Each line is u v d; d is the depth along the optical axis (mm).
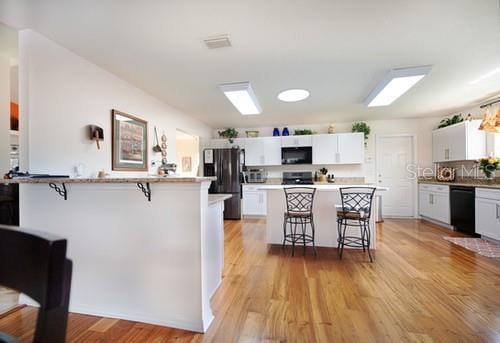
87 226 1923
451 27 2006
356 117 5371
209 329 1717
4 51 2658
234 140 6070
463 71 2912
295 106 4406
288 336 1620
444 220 4559
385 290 2213
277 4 1716
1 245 590
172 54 2438
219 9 1763
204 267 1785
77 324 1795
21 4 1692
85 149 2525
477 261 2893
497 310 1890
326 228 3535
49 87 2160
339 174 5848
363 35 2121
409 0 1688
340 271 2652
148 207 1817
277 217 3697
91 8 1748
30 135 2006
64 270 500
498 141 4051
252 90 3490
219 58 2527
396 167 5637
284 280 2449
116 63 2631
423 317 1807
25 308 1946
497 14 1834
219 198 2264
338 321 1770
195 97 3842
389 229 4523
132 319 1847
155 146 3789
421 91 3656
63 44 2238
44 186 1989
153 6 1727
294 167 6059
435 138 5281
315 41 2215
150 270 1821
